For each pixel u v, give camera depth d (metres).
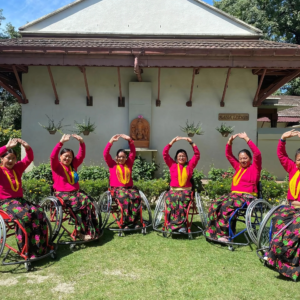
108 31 9.61
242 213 4.38
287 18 18.97
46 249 3.71
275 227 3.54
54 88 8.30
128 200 4.69
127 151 8.16
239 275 3.27
